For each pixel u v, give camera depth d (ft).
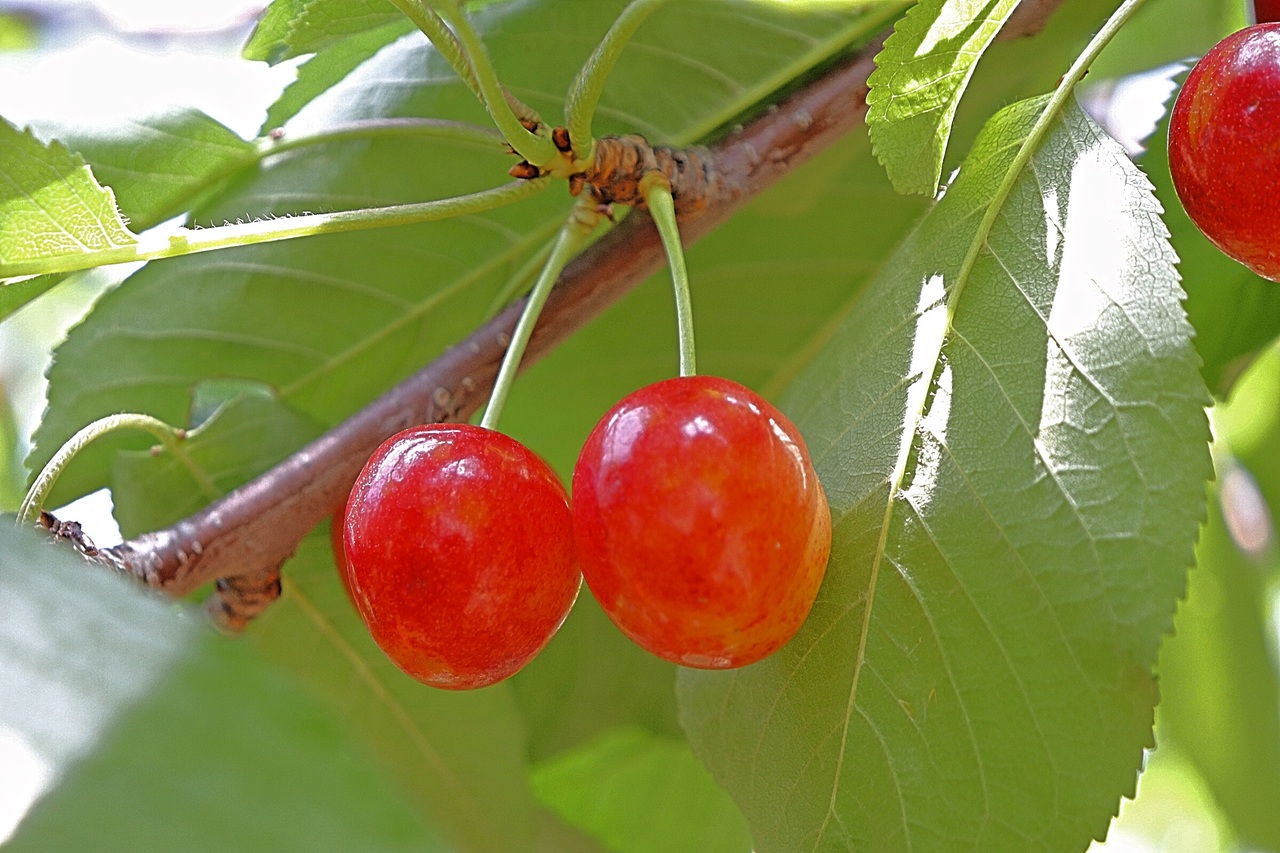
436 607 0.92
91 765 0.63
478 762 1.23
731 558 0.89
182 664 0.70
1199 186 0.94
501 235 1.18
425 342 1.20
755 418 0.90
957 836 0.92
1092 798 0.91
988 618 0.93
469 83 0.97
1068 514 0.92
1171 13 1.33
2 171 0.93
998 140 0.97
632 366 1.28
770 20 1.12
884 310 0.98
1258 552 1.59
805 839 0.94
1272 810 1.58
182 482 1.14
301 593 1.16
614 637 1.26
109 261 0.96
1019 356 0.94
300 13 0.98
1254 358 1.16
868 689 0.94
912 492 0.94
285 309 1.18
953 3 0.95
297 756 0.65
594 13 1.12
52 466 1.02
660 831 1.50
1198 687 1.60
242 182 1.15
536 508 0.93
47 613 0.73
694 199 1.03
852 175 1.23
